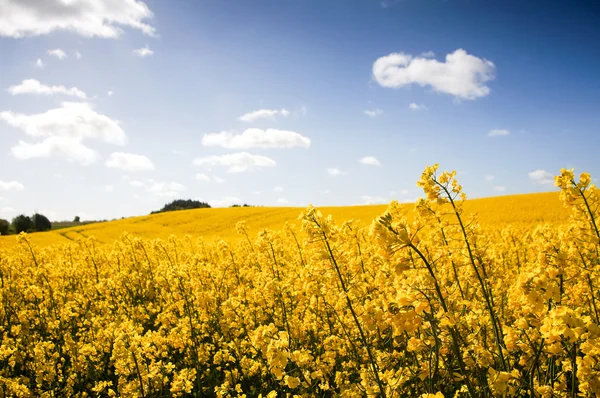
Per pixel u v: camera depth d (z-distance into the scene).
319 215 3.77
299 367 3.76
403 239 2.79
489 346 4.37
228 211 50.22
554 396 3.08
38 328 9.31
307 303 6.52
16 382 5.90
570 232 4.61
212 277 9.52
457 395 4.02
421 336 3.99
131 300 10.45
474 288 5.73
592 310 4.14
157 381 5.30
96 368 6.52
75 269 13.58
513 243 10.85
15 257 15.52
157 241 13.48
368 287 4.90
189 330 7.02
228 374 5.71
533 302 2.70
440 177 4.07
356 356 5.48
